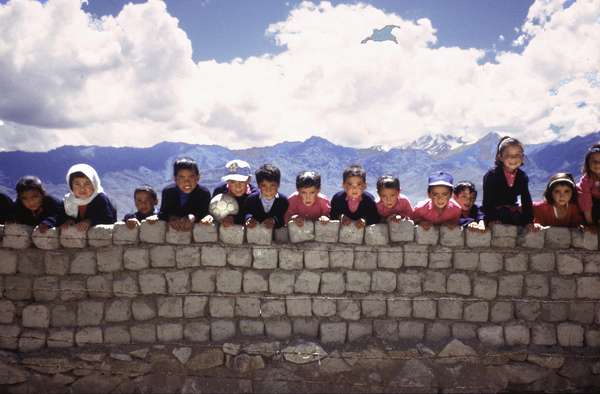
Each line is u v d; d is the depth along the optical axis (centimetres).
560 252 590
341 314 596
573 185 569
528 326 595
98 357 578
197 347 587
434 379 580
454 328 597
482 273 595
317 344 586
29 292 585
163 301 590
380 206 613
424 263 593
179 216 589
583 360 586
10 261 580
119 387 582
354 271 593
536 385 587
